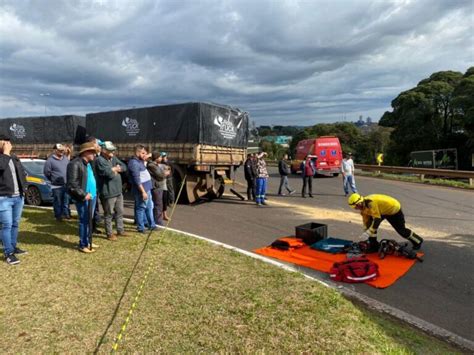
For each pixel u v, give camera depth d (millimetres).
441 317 4180
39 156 16953
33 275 4770
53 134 16328
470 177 16750
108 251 5840
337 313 3891
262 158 12000
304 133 62031
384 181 19547
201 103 11094
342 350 3209
